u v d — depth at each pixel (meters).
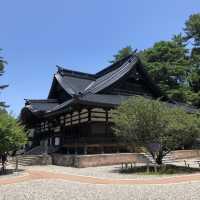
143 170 20.25
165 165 22.08
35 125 38.69
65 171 20.91
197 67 50.38
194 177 16.84
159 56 50.59
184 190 12.73
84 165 23.69
